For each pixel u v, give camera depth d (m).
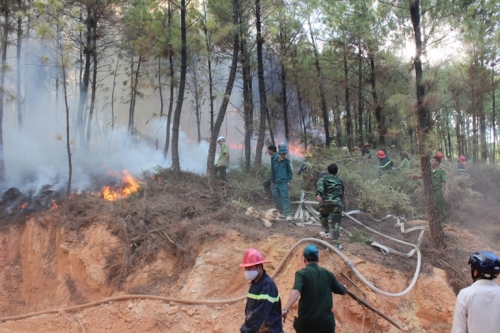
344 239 7.83
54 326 7.10
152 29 11.44
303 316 4.54
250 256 4.32
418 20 7.70
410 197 10.15
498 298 3.13
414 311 6.66
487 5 11.12
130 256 7.83
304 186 9.99
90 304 7.29
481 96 9.31
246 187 9.96
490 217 9.73
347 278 6.70
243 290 7.27
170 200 9.23
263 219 8.34
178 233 8.00
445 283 6.90
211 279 7.25
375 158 13.09
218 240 7.62
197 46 12.66
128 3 12.25
